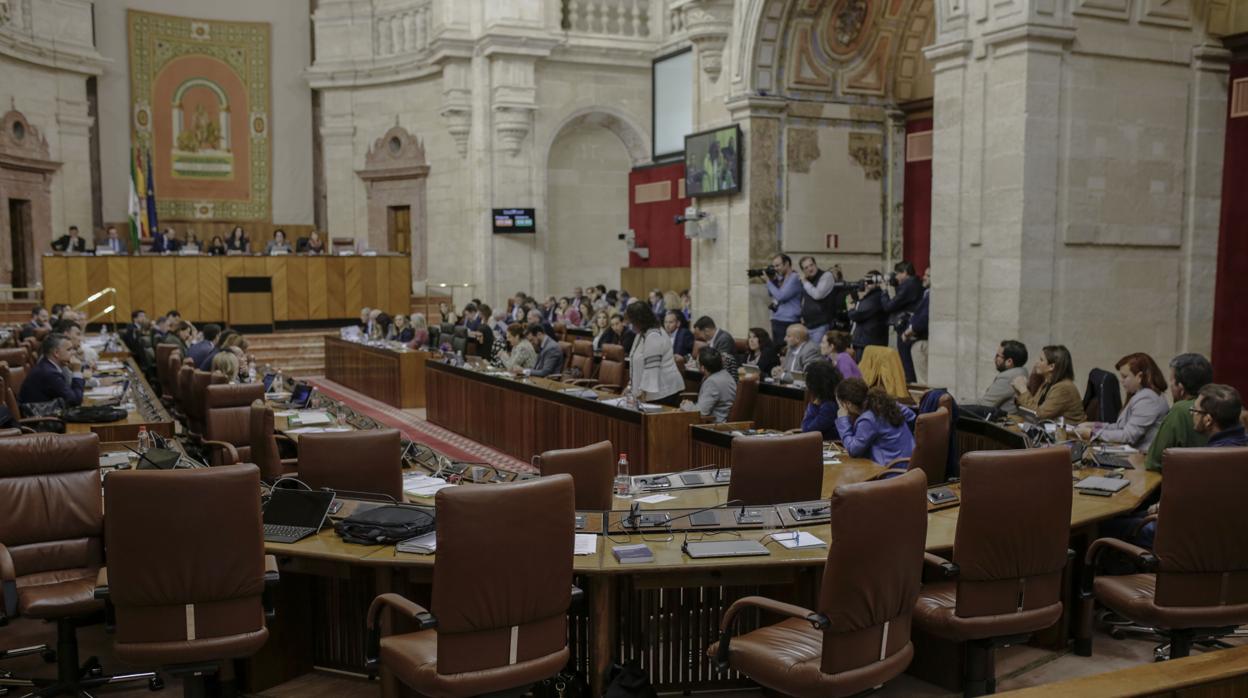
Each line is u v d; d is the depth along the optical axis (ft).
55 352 26.27
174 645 11.91
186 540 11.72
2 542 14.06
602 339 41.29
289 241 70.85
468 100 61.93
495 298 61.57
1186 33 29.27
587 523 14.38
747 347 38.34
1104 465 17.92
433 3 62.34
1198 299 30.27
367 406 45.01
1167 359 30.22
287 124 70.44
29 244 59.57
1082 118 27.94
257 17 69.10
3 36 55.01
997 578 12.35
